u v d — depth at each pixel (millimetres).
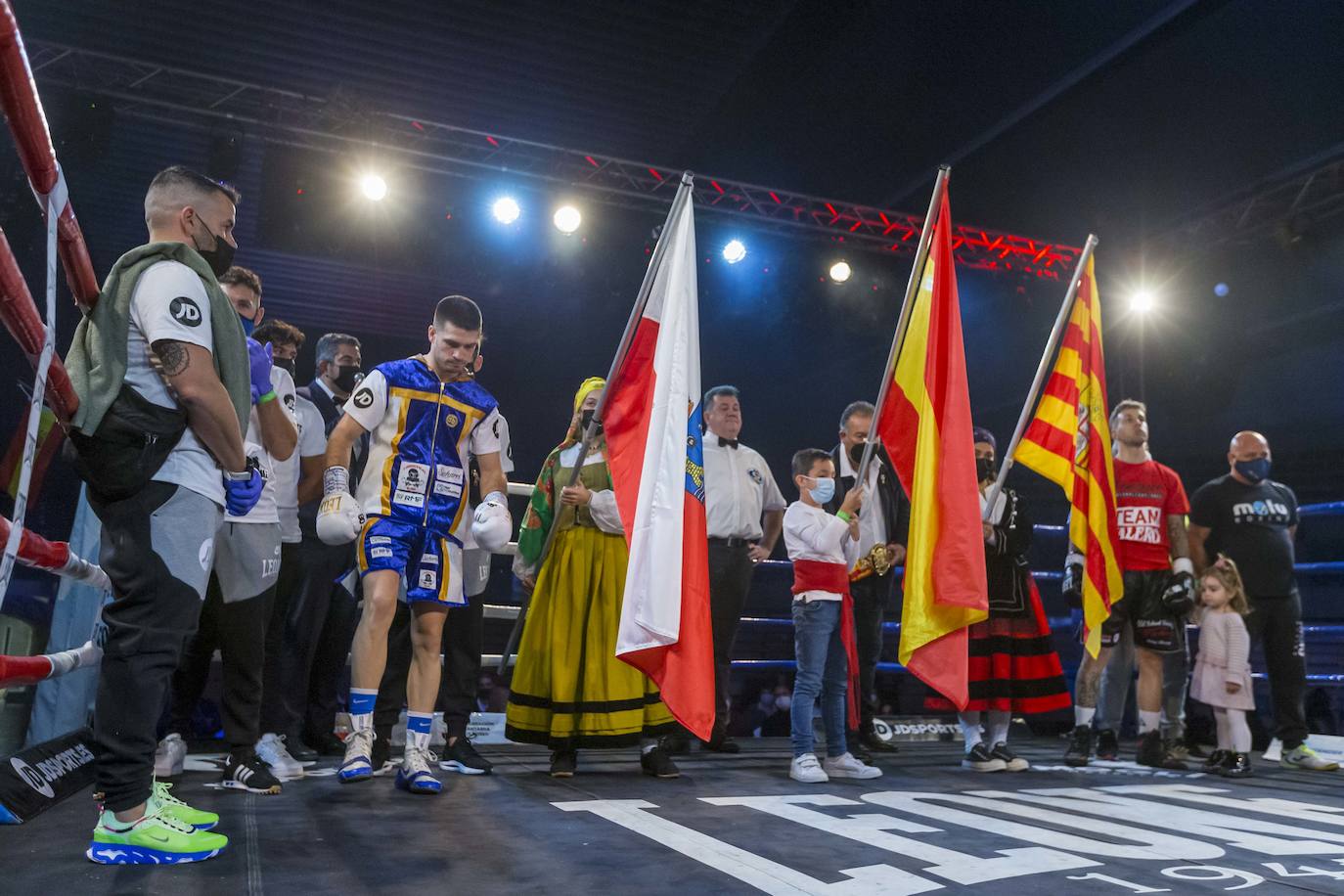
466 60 10523
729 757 4820
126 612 2172
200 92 10062
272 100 10125
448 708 4004
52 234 1771
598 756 4559
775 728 8156
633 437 3510
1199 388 13617
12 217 9523
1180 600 4910
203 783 3336
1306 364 12727
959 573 3744
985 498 4785
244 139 10195
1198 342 13461
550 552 4074
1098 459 4980
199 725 5402
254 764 3209
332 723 4453
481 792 3338
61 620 3855
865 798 3424
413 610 3480
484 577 3973
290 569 4109
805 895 2057
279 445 2832
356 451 4301
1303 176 10602
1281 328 12828
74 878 2021
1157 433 14922
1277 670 5418
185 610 2211
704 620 3242
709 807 3121
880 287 13430
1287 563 5488
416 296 15375
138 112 9898
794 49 10844
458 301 3561
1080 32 9789
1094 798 3646
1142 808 3383
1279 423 13227
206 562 2270
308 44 10227
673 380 3404
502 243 12633
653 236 12156
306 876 2100
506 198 11312
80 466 2143
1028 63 10445
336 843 2432
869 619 5320
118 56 9664
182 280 2209
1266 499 5551
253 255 13859
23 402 10789
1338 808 3533
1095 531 4891
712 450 5195
